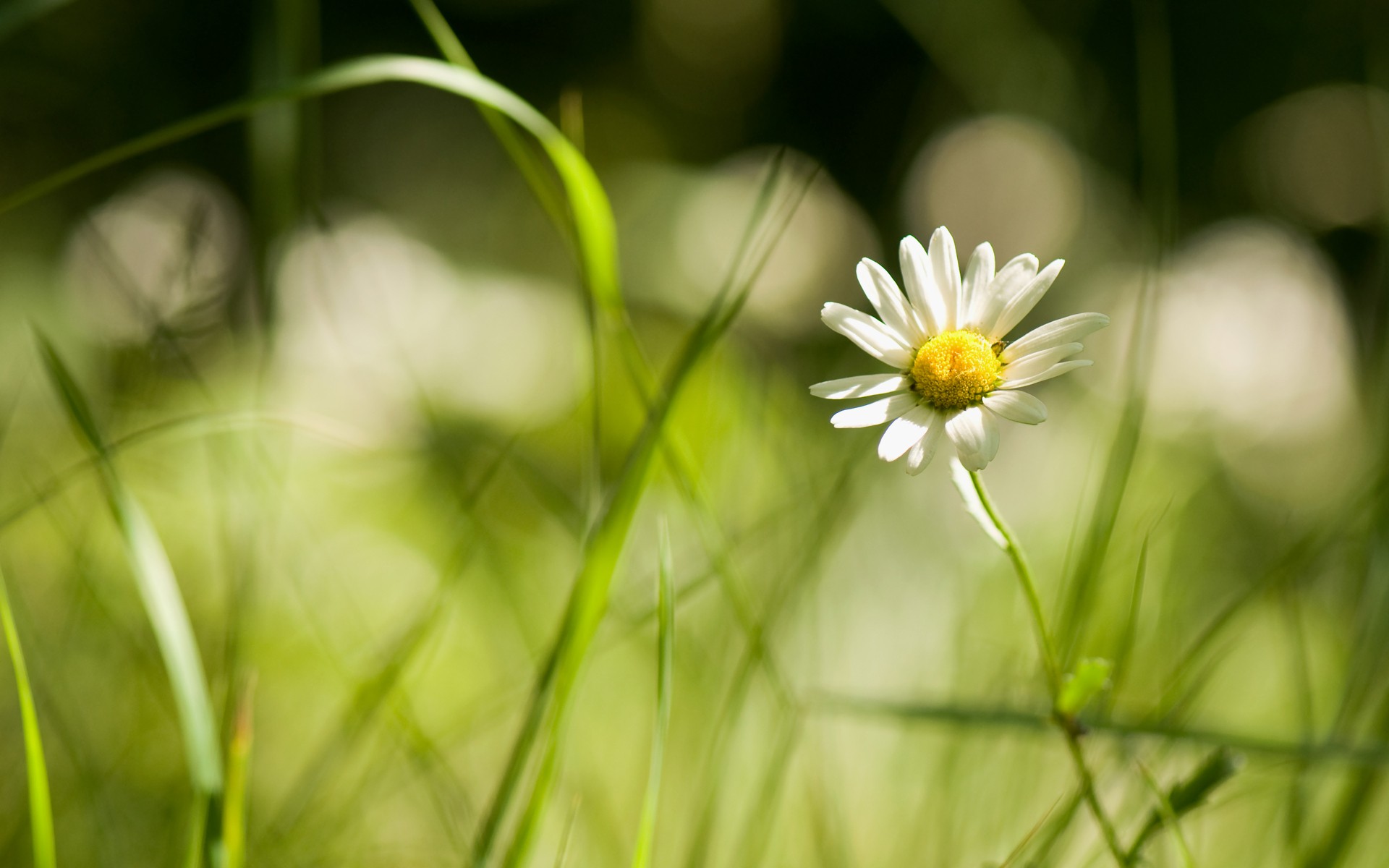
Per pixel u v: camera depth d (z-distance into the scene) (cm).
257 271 68
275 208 68
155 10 252
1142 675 74
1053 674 55
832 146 288
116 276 78
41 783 54
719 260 202
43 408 109
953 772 65
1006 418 54
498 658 86
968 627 87
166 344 75
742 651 75
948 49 140
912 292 54
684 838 66
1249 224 235
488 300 166
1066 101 142
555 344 161
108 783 66
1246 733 58
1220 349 141
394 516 102
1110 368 147
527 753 56
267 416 61
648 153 300
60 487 60
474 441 100
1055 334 54
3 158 236
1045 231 198
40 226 191
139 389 78
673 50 315
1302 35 252
